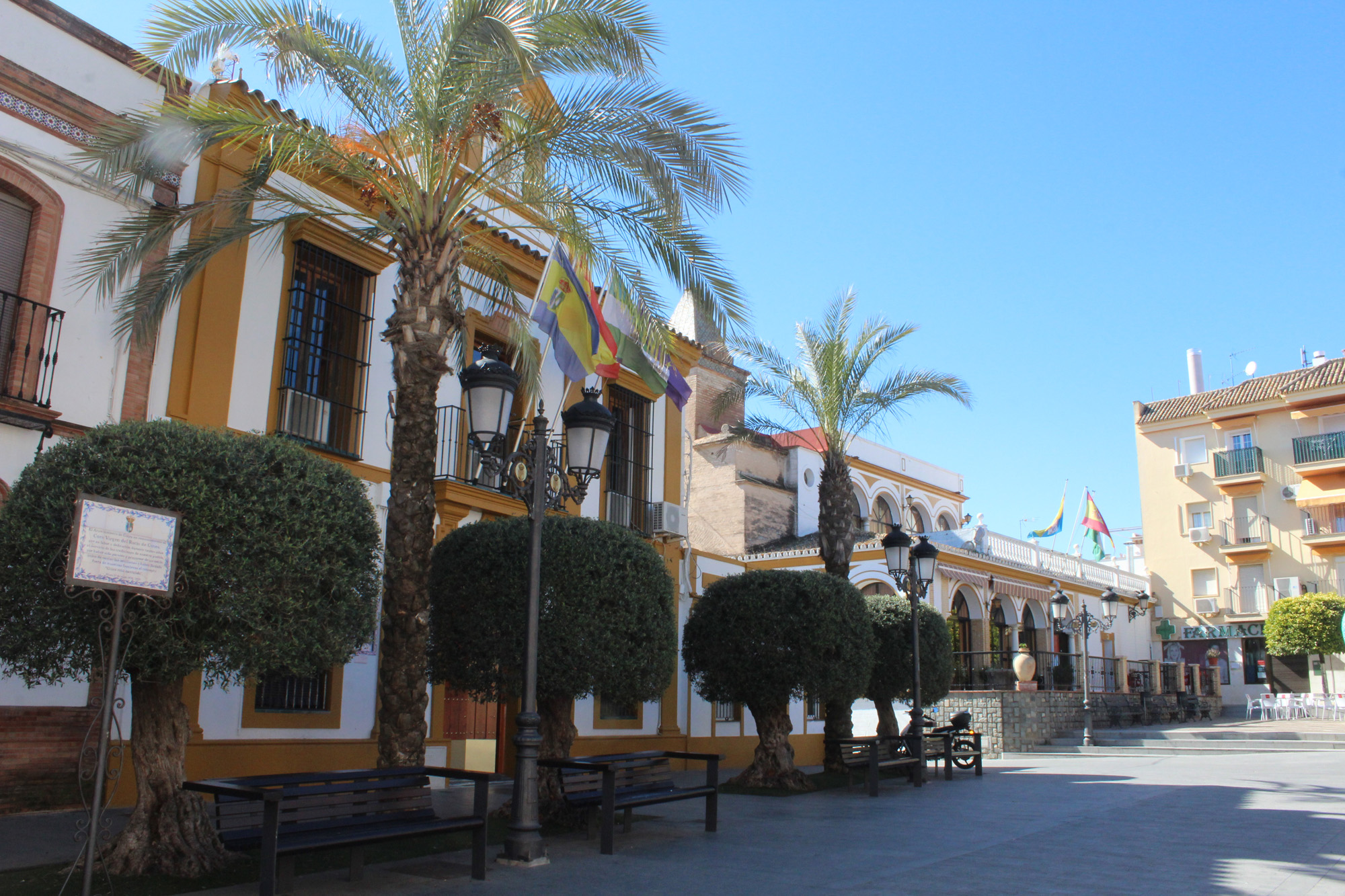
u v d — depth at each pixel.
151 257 10.46
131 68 10.60
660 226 9.98
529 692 7.64
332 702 11.62
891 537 15.08
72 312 9.80
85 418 9.73
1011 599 28.84
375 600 7.29
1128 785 13.80
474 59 8.83
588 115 9.66
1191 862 7.45
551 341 13.09
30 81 9.68
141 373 10.29
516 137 9.68
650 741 16.62
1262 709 30.80
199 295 10.95
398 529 8.72
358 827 6.32
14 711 8.84
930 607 17.38
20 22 9.69
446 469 13.38
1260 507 36.31
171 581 5.54
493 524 10.04
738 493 26.53
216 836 6.75
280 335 11.78
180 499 6.04
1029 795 12.56
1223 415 37.31
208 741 10.21
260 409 11.42
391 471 8.90
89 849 5.08
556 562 9.48
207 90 11.30
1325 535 34.22
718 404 18.72
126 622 5.87
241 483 6.32
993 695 22.44
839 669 13.13
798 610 13.12
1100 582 33.78
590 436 8.85
